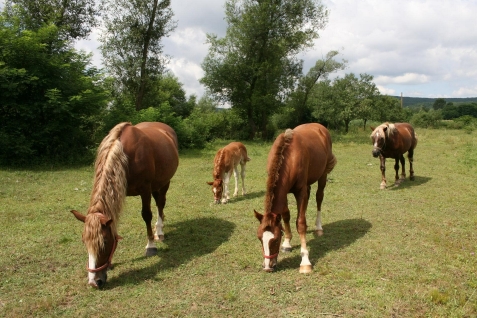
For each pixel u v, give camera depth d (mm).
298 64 28047
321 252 4805
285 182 4188
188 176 10945
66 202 7461
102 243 3547
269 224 3934
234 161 8281
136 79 20453
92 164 12617
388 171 11500
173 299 3602
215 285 3877
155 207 7289
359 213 6711
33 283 3951
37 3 17125
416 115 44031
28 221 6152
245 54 25969
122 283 3955
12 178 9727
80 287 3857
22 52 12164
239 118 28516
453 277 4031
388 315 3244
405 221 6152
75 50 14586
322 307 3396
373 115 37219
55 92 12281
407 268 4281
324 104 36719
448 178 10039
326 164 5375
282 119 39562
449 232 5535
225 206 7418
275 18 25281
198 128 21688
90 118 15258
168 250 4957
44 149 13242
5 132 12031
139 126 5820
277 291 3713
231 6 25359
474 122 38719
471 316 3246
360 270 4223
